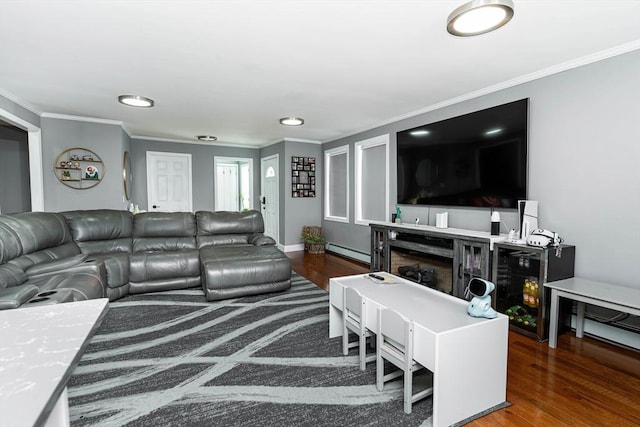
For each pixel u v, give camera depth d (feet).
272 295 11.87
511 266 9.54
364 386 6.29
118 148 16.12
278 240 22.03
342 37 7.38
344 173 19.72
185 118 15.46
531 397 6.01
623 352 7.76
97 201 15.74
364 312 6.74
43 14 6.41
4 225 8.14
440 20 6.63
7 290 6.05
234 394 6.03
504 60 8.62
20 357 2.01
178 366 7.02
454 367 5.16
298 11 6.31
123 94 11.63
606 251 8.16
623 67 7.74
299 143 21.08
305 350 7.75
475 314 5.69
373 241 14.62
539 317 8.37
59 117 14.71
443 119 12.56
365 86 10.73
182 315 9.92
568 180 8.84
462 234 10.46
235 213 15.48
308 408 5.63
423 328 5.20
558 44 7.68
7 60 8.66
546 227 9.38
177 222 14.10
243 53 8.23
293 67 9.13
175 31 7.11
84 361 7.20
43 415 1.47
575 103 8.63
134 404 5.73
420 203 13.65
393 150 15.34
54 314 2.77
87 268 8.95
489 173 10.75
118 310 10.29
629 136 7.69
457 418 5.28
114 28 6.98
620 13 6.34
